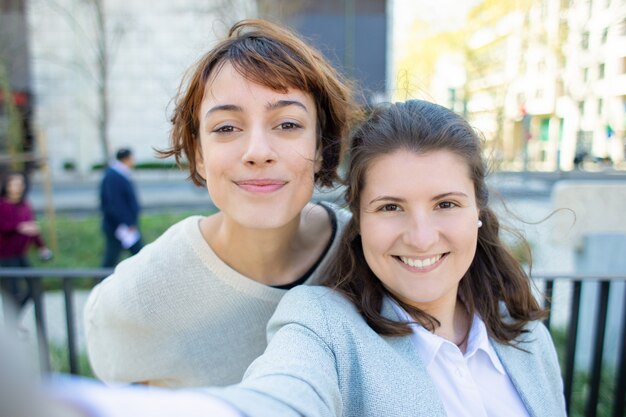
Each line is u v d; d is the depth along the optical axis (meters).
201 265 1.34
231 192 1.19
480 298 1.39
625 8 7.04
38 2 14.41
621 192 3.80
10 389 0.37
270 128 1.19
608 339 3.59
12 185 5.29
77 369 2.40
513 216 1.76
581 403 2.89
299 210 1.26
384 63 18.61
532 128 17.00
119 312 1.38
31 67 17.88
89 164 19.27
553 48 8.09
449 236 1.16
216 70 1.19
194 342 1.39
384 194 1.15
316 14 17.30
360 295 1.24
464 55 11.05
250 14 8.94
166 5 17.95
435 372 1.18
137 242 6.02
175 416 0.57
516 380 1.28
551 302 2.02
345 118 1.36
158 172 18.92
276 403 0.76
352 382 1.06
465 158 1.19
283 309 1.15
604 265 3.84
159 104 17.45
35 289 2.43
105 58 14.56
